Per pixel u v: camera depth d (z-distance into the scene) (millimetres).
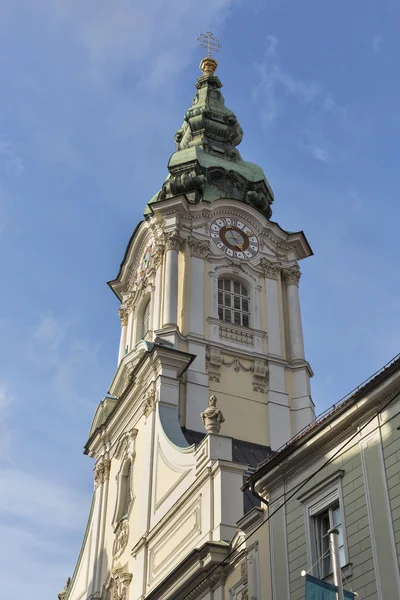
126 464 46656
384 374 24391
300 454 27062
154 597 35500
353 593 21750
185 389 46062
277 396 48062
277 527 27625
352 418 25469
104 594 43844
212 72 66938
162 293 50062
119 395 51219
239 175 57281
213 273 51438
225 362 48156
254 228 54469
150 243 53875
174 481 39594
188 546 35500
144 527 40938
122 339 54438
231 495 34375
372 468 24328
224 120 62406
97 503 48969
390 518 23109
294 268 54156
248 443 45594
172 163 57312
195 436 44500
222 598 30875
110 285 56906
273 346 50094
